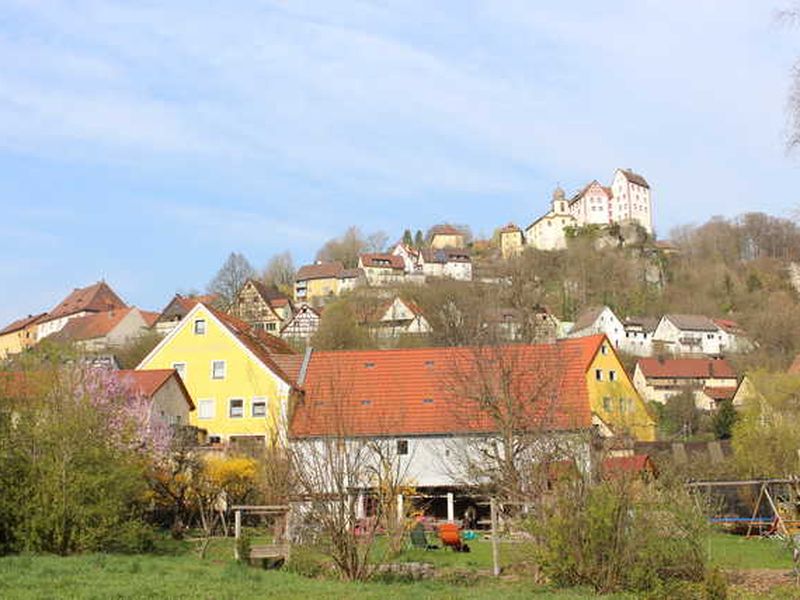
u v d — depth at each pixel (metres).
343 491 20.92
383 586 19.05
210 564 23.22
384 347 97.12
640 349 136.75
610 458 21.67
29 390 27.02
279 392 46.44
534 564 20.39
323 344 98.00
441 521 35.38
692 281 162.38
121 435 29.62
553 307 151.62
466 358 42.75
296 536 23.02
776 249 169.38
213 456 39.41
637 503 18.59
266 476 29.91
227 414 48.84
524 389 38.12
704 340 139.50
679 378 114.62
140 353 82.31
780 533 30.69
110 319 117.06
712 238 176.75
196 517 34.66
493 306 74.88
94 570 20.34
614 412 55.28
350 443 25.42
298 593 17.52
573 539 18.67
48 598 15.88
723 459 45.12
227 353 49.47
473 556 27.00
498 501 23.56
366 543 21.67
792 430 40.31
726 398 97.50
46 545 24.22
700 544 18.59
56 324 143.12
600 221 199.38
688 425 92.31
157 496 32.94
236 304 133.50
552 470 20.95
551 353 41.53
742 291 156.12
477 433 37.81
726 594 16.78
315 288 172.25
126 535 25.44
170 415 46.66
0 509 24.05
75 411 26.12
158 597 16.45
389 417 41.06
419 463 40.81
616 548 18.30
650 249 178.00
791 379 61.41
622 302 156.25
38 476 24.72
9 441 25.09
